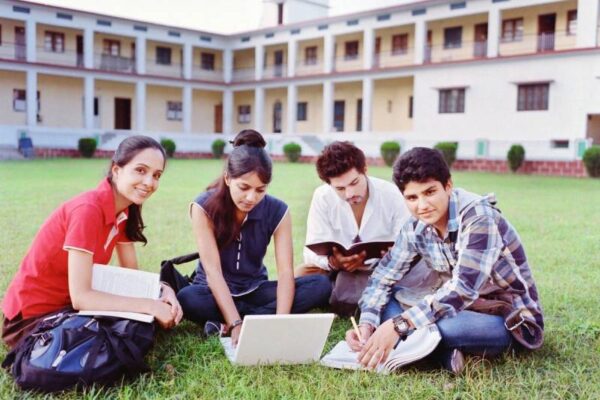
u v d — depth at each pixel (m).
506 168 22.83
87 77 29.97
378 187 3.62
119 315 2.55
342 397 2.35
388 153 25.23
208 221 3.17
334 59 30.80
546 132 23.34
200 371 2.64
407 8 27.23
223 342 2.94
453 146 23.56
